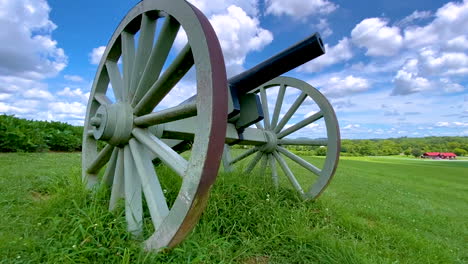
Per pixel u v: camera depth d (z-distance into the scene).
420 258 1.88
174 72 1.55
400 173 8.61
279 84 3.53
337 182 5.10
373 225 2.50
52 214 1.83
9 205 2.00
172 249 1.36
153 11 1.73
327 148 2.96
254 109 2.61
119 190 1.95
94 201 1.96
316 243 1.82
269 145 3.29
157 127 2.13
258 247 1.73
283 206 2.46
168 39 1.67
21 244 1.40
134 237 1.57
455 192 5.35
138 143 1.81
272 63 2.27
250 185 2.60
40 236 1.54
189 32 1.38
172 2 1.52
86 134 2.62
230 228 1.92
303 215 2.28
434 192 5.14
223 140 1.25
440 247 2.12
